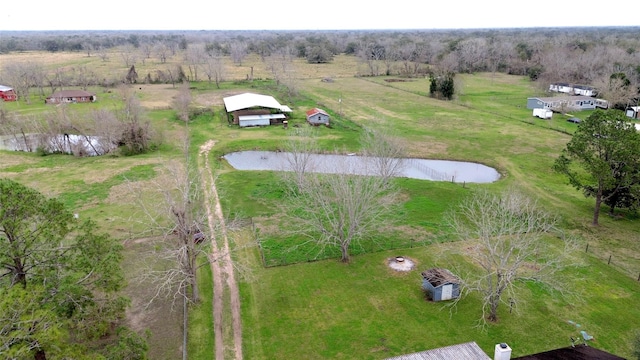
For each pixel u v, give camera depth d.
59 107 70.44
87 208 43.53
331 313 28.53
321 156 58.16
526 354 24.84
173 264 33.09
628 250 36.12
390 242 37.59
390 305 29.34
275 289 31.11
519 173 54.25
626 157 36.84
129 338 20.88
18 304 17.25
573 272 32.94
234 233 39.00
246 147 63.97
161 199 44.88
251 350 25.34
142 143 61.62
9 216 19.81
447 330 26.91
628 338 26.17
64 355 18.22
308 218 40.59
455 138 68.75
